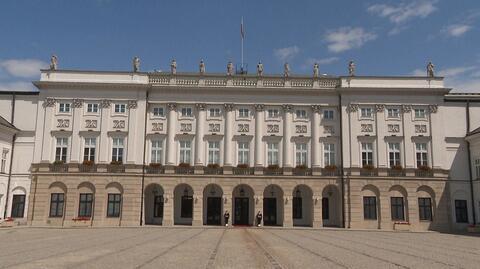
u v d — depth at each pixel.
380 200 51.81
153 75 54.72
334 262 20.03
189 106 54.56
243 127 54.22
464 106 54.94
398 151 53.41
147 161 53.22
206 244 28.30
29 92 54.22
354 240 33.62
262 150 53.78
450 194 52.41
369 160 53.31
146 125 53.81
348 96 54.41
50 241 29.84
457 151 53.69
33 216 50.84
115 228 46.50
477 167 52.06
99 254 22.12
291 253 23.53
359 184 52.22
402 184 52.12
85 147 52.91
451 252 25.23
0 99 53.94
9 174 52.38
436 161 52.84
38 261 19.27
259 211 52.00
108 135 53.03
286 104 54.44
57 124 53.09
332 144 54.16
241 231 43.19
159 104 54.44
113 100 53.75
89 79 54.09
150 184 52.38
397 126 53.75
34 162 52.12
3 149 51.22
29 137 53.34
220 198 54.22
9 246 26.12
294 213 54.38
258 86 54.78
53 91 53.66
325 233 42.19
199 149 53.44
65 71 54.06
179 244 28.08
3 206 51.50
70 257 20.78
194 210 51.88
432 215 51.72
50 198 51.59
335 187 53.25
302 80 55.00
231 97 54.72
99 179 51.78
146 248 25.31
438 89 53.66
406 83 54.50
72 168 51.91
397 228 50.78
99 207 51.06
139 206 51.50
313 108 54.41
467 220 52.09
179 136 53.75
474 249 27.28
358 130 53.72
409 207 51.66
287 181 52.62
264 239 33.19
